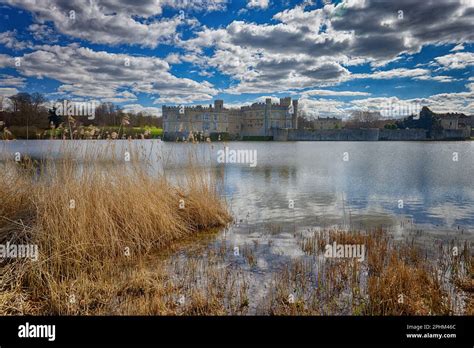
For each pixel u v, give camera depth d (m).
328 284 6.11
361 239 8.62
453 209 13.52
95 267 6.62
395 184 20.89
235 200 15.34
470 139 99.81
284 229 10.27
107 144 9.05
